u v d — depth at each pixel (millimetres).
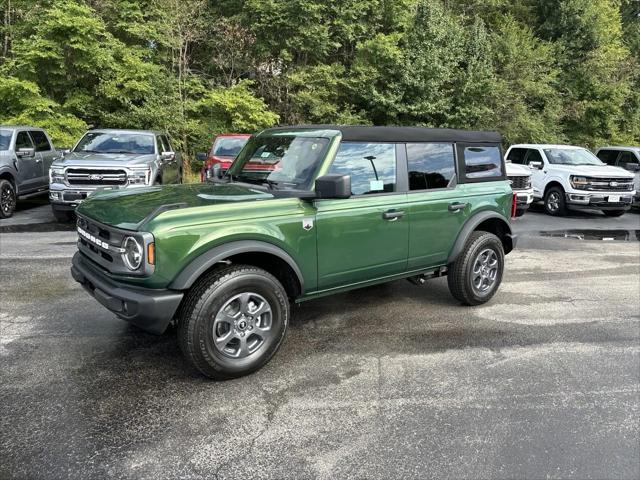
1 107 14703
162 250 3354
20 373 3787
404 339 4637
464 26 22781
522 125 21031
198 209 3551
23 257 7309
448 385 3754
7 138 10867
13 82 13898
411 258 4859
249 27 18406
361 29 19203
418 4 19031
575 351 4426
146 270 3334
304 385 3711
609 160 15539
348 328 4902
